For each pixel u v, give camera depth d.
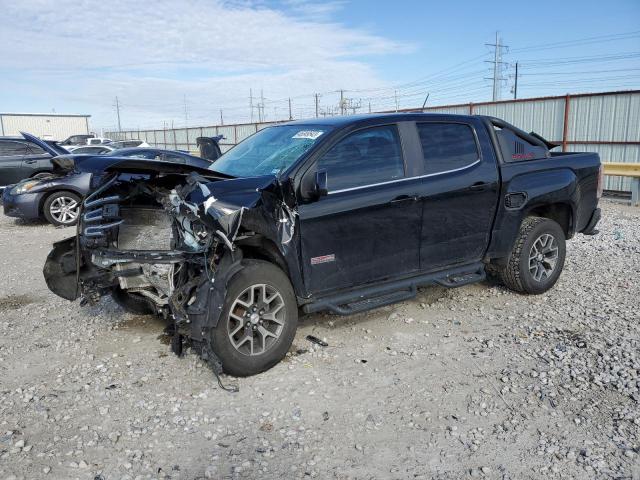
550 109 16.08
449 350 4.41
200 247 3.81
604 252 7.51
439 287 5.98
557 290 5.88
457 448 3.12
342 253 4.31
